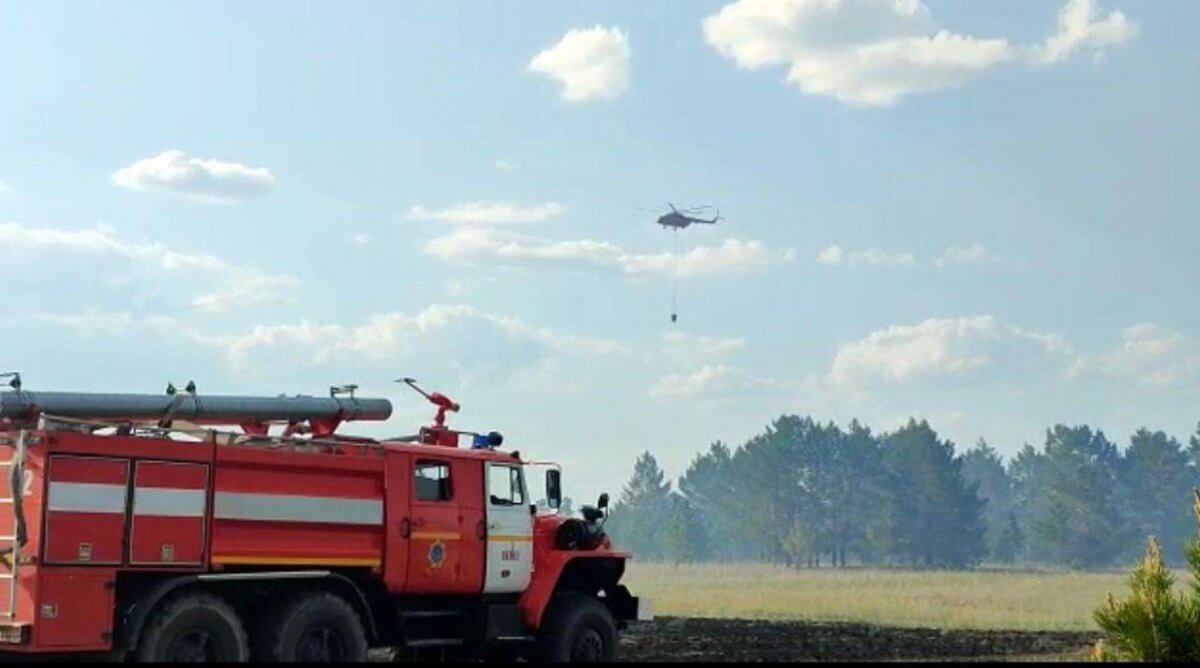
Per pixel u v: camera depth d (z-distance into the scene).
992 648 25.34
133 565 14.89
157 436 15.46
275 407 18.59
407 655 18.80
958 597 56.81
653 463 179.00
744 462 156.00
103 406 16.92
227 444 15.95
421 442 19.05
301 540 16.50
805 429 152.25
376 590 17.53
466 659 19.02
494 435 19.14
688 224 97.44
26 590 14.22
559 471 19.39
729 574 101.00
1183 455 156.62
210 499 15.63
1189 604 14.34
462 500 18.31
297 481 16.55
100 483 14.75
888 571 110.88
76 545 14.49
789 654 22.88
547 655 19.02
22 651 14.28
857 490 147.88
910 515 135.38
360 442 18.05
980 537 136.00
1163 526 153.75
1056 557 134.88
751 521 148.75
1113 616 14.52
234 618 15.60
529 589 19.02
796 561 146.88
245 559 15.88
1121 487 157.62
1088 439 157.50
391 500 17.50
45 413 16.25
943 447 137.62
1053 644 26.50
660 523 165.62
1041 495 156.00
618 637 19.95
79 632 14.41
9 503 14.49
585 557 19.59
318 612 16.39
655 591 63.28
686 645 24.33
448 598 18.44
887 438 169.12
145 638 14.95
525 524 19.03
